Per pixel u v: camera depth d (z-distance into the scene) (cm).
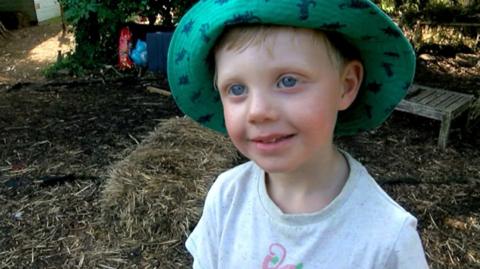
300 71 70
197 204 281
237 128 75
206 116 98
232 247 91
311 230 82
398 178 336
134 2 570
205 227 98
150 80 549
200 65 85
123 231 275
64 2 578
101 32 580
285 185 86
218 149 340
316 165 82
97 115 448
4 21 863
